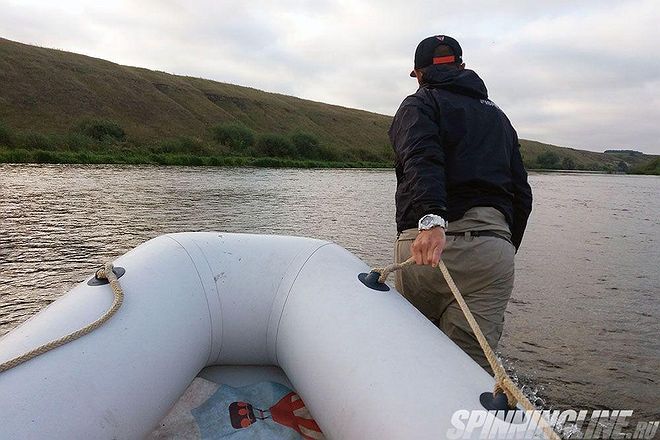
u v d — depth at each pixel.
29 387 1.38
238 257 2.19
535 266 7.43
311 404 1.79
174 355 1.77
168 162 33.12
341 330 1.80
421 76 2.41
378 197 16.84
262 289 2.13
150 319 1.77
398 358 1.61
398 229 2.38
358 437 1.51
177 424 1.91
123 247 7.58
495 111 2.30
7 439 1.26
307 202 14.48
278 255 2.22
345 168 43.12
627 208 17.00
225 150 44.38
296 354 1.90
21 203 11.80
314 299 1.98
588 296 5.86
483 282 2.21
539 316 5.10
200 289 2.04
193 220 10.30
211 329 2.03
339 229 9.97
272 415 1.99
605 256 8.28
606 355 4.14
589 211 15.69
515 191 2.42
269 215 11.45
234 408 1.99
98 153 33.28
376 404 1.50
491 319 2.26
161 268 2.00
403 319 1.80
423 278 2.27
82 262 6.65
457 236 2.19
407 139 2.09
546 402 3.35
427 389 1.48
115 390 1.52
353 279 2.04
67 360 1.50
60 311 1.71
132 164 30.61
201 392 2.06
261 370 2.22
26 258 6.77
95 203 12.23
